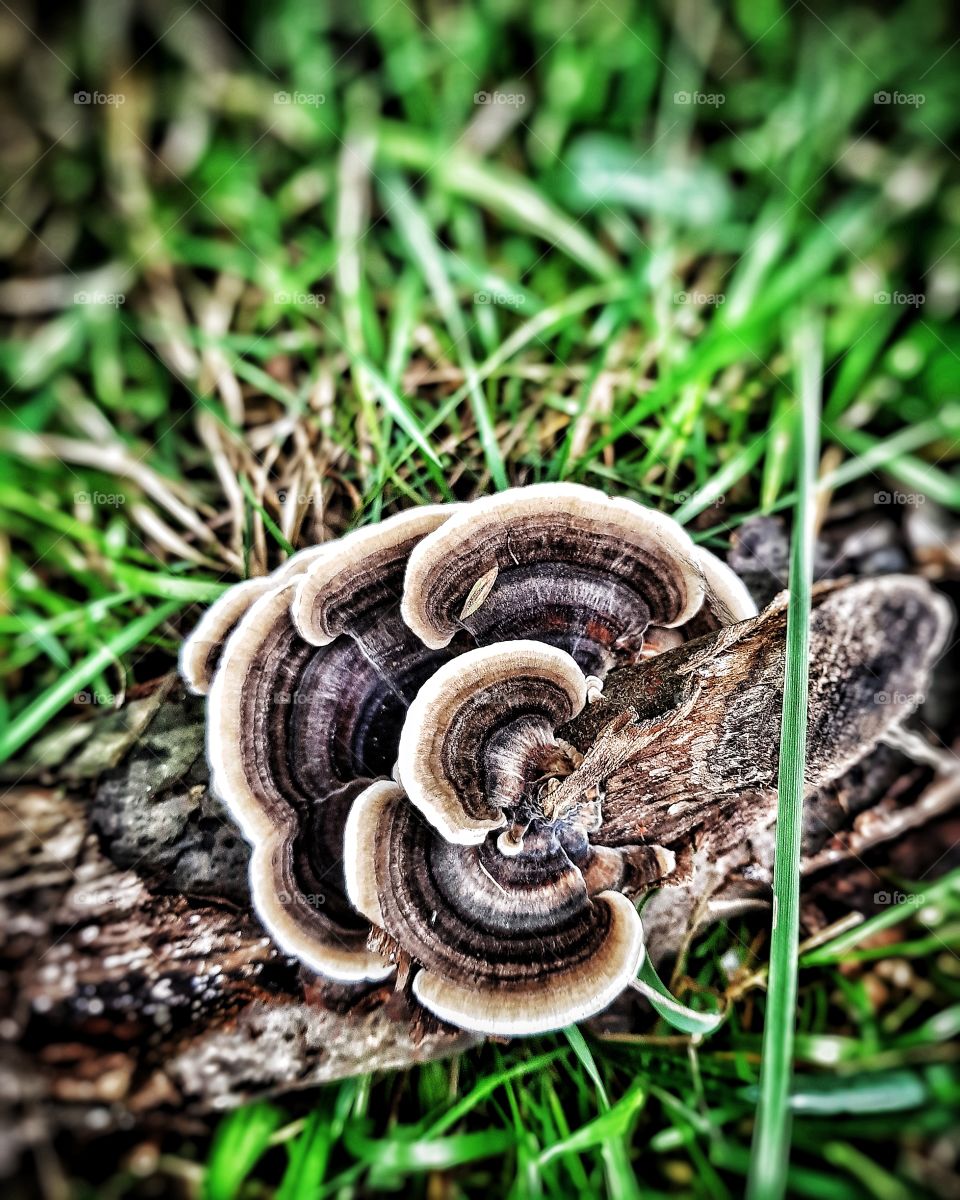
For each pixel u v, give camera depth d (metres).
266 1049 0.13
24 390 0.19
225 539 0.18
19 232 0.20
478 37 0.23
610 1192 0.14
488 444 0.17
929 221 0.21
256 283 0.21
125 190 0.21
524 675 0.13
